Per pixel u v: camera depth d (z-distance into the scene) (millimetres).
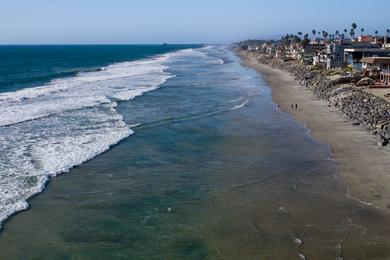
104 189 24641
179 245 18469
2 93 61094
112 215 21406
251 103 52500
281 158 30156
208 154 31172
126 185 25250
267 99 55844
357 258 17266
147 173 27219
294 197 23375
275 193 23953
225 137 35812
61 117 42719
